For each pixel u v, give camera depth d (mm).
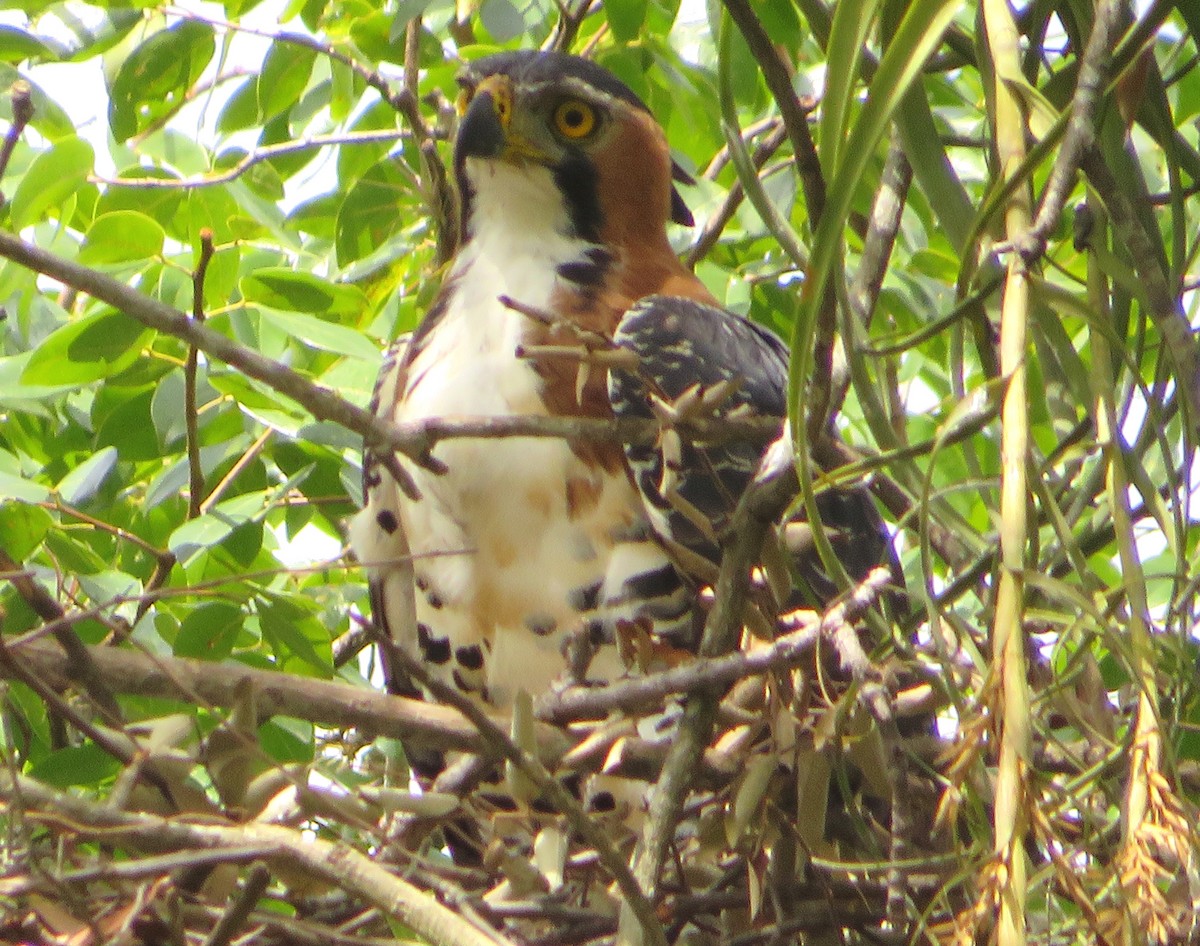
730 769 6203
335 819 5691
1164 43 8680
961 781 4430
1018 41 5008
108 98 9359
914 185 8664
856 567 8602
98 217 8547
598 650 7875
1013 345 4516
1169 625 4863
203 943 5223
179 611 8523
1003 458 4426
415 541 8180
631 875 4828
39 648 5840
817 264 4195
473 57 9633
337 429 8164
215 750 5594
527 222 8609
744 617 6066
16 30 9250
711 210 9906
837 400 5953
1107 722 5910
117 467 8602
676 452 5742
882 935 6691
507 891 6234
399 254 10070
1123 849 4469
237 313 8508
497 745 4758
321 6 9852
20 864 5230
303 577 9633
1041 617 4672
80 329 7984
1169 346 4930
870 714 5617
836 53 4160
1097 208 5160
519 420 5680
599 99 8664
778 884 6488
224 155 9883
